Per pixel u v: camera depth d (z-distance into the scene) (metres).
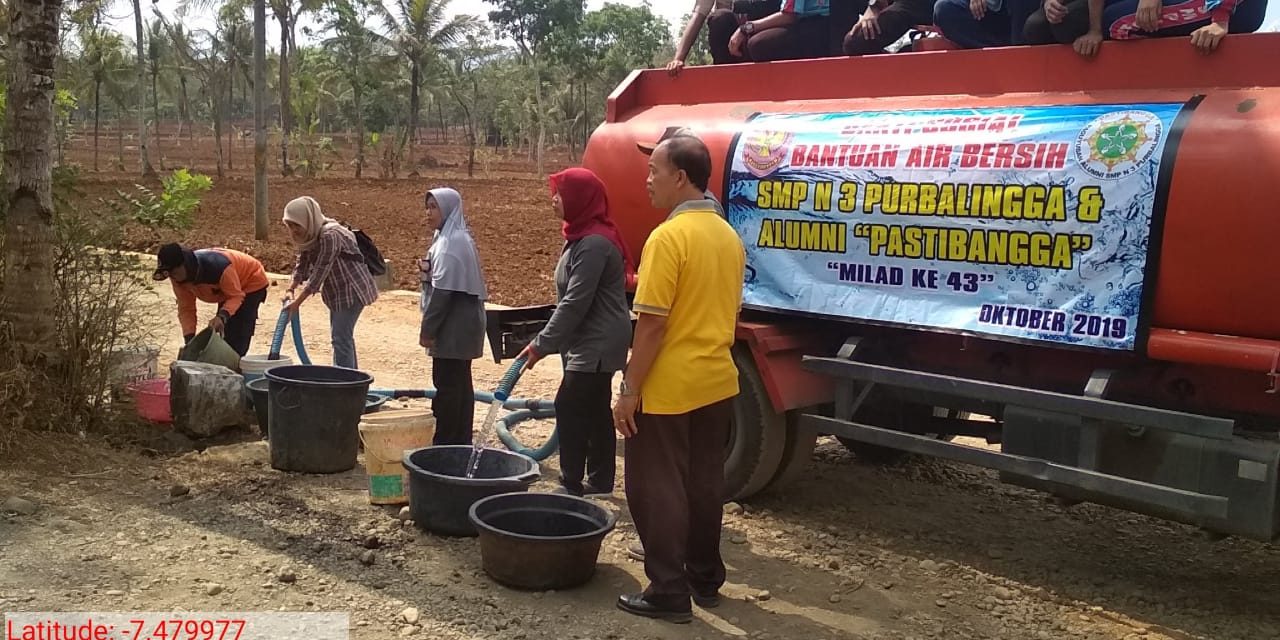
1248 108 4.24
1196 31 4.54
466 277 6.12
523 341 7.04
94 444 6.30
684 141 4.22
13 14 6.14
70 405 6.41
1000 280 4.80
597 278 5.29
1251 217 4.12
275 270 15.51
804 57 6.76
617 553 5.15
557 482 6.27
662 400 4.19
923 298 5.07
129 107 68.81
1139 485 4.43
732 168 5.81
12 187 6.14
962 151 4.93
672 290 4.11
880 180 5.18
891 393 5.57
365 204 29.27
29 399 6.02
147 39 47.38
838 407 5.56
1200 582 5.18
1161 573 5.29
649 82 6.81
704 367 4.20
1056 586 5.07
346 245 7.05
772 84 6.15
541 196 34.38
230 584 4.48
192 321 7.74
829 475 6.86
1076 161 4.57
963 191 4.89
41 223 6.22
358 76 45.31
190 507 5.45
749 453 5.80
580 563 4.62
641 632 4.25
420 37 44.53
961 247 4.91
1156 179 4.34
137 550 4.80
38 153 6.18
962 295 4.93
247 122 99.12
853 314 5.29
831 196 5.36
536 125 68.69
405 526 5.34
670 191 4.25
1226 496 4.29
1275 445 4.20
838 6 6.53
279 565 4.74
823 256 5.43
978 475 6.97
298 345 7.46
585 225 5.38
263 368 7.26
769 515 5.98
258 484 5.91
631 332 5.61
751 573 5.04
